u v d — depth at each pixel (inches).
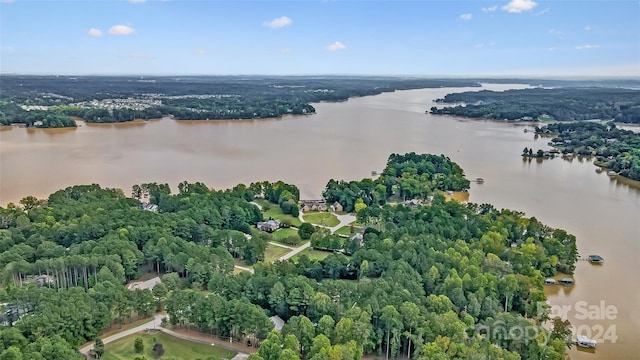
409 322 5123.0
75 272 6269.7
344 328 4945.9
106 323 5280.5
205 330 5492.1
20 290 5452.8
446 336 4891.7
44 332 4845.0
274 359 4569.4
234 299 5497.1
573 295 6530.5
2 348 4532.5
